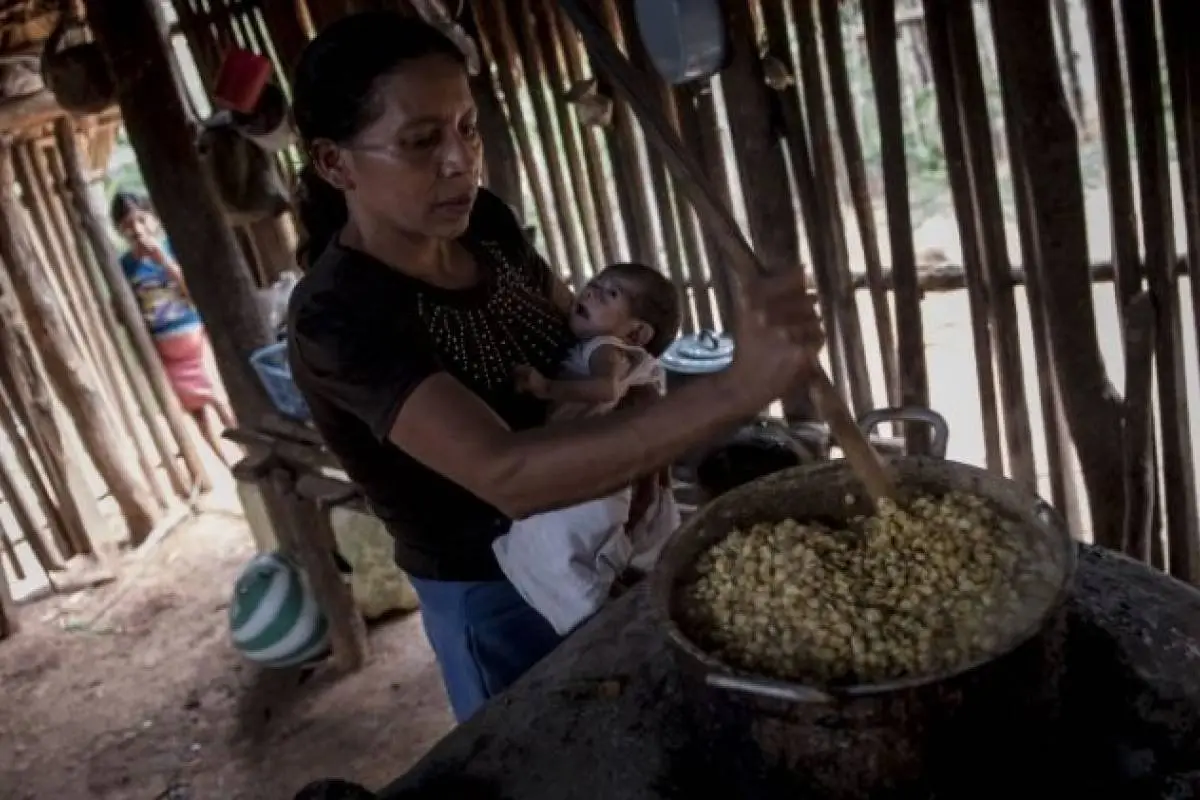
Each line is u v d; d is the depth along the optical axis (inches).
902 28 183.9
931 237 174.1
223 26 112.5
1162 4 77.1
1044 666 43.8
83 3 108.7
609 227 106.2
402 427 51.2
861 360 98.2
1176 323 86.1
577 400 64.8
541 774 54.1
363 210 56.4
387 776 115.3
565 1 43.4
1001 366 92.4
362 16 53.0
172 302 162.2
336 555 133.0
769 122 90.7
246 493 143.9
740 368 44.0
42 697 139.6
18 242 147.9
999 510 51.4
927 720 42.0
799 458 85.7
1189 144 80.4
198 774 122.4
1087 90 186.2
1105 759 48.3
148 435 173.5
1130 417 87.6
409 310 55.9
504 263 65.4
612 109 97.5
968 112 84.0
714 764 49.3
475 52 99.4
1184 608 54.5
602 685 57.8
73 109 112.0
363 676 129.2
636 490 73.3
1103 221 162.7
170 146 112.5
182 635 144.8
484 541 66.9
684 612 49.9
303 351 54.7
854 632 46.0
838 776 43.9
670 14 66.9
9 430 153.4
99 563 159.2
